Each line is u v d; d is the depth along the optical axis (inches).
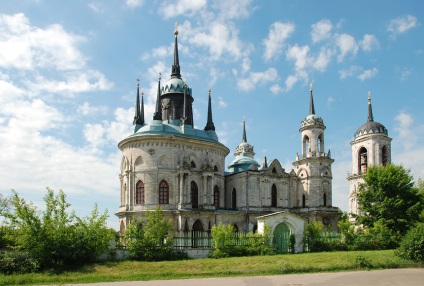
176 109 3528.5
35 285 1508.4
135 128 3356.3
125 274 1718.8
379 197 2997.0
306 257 2055.9
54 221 1898.4
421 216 2861.7
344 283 1370.6
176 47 3735.2
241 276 1606.8
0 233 2121.1
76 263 1900.8
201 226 3070.9
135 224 2278.5
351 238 2647.6
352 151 4301.2
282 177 3587.6
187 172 3053.6
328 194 3703.3
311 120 3769.7
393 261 1834.4
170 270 1807.3
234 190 3570.4
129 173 3068.4
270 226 2522.1
